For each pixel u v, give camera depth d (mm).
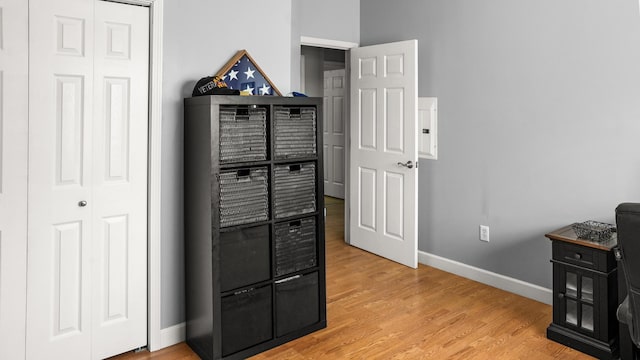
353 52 4348
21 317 2133
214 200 2312
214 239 2322
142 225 2469
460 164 3674
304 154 2670
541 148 3146
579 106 2938
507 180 3357
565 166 3027
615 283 2467
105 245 2354
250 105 2436
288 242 2625
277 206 2566
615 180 2801
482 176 3521
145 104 2426
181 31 2516
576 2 2918
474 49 3508
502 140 3369
